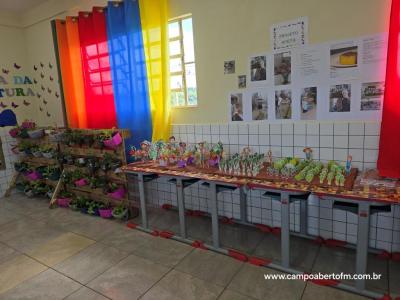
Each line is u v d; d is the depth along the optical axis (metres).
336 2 2.19
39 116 4.77
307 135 2.49
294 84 2.47
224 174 2.48
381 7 2.04
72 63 3.79
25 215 3.72
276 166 2.35
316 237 2.60
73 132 3.66
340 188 1.91
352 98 2.25
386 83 2.00
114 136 3.15
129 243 2.82
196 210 3.38
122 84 3.37
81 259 2.58
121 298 2.03
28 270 2.46
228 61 2.77
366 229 1.80
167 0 3.01
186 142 3.23
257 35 2.57
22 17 4.53
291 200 2.11
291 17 2.38
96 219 3.46
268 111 2.64
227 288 2.07
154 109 3.23
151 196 3.72
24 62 4.66
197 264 2.39
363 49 2.15
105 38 3.46
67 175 3.88
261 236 2.77
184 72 3.14
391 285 1.99
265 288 2.04
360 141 2.28
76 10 3.79
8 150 4.57
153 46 3.09
